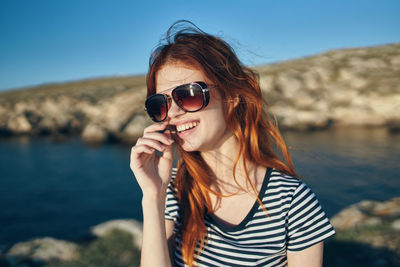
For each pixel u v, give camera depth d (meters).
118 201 16.09
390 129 33.03
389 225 6.83
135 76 97.31
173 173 1.83
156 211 1.57
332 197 12.73
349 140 27.48
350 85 43.06
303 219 1.42
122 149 32.50
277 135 1.75
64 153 31.91
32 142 41.31
